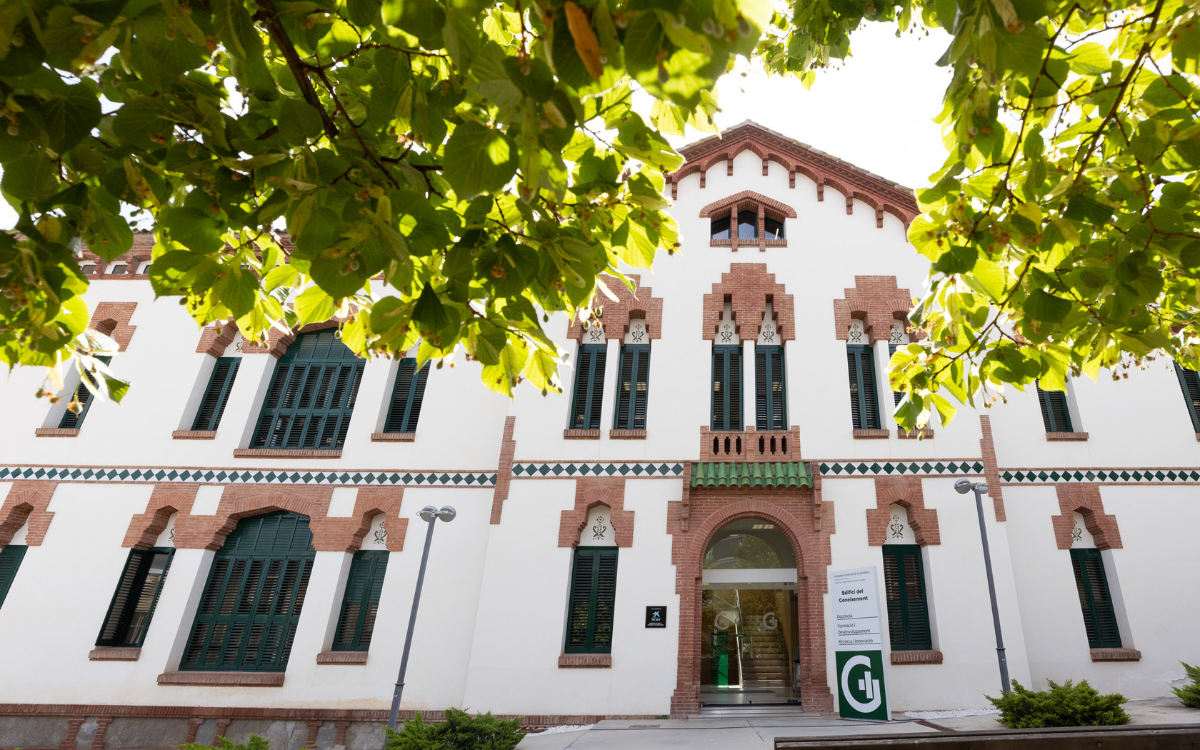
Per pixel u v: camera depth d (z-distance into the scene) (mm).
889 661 12820
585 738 10039
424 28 2561
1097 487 14852
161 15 2896
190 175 3400
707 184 17969
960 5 2943
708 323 16125
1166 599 13828
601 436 15055
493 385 4434
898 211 17094
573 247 3441
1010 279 5074
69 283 3885
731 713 12797
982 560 13500
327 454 16125
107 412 16969
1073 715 8789
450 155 2750
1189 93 3830
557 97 2395
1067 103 4246
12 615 14891
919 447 14500
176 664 14484
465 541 15242
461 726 10039
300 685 13992
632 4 1993
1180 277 5383
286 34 3500
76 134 3172
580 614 13836
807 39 7133
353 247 3135
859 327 16281
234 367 17828
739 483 14109
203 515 15695
